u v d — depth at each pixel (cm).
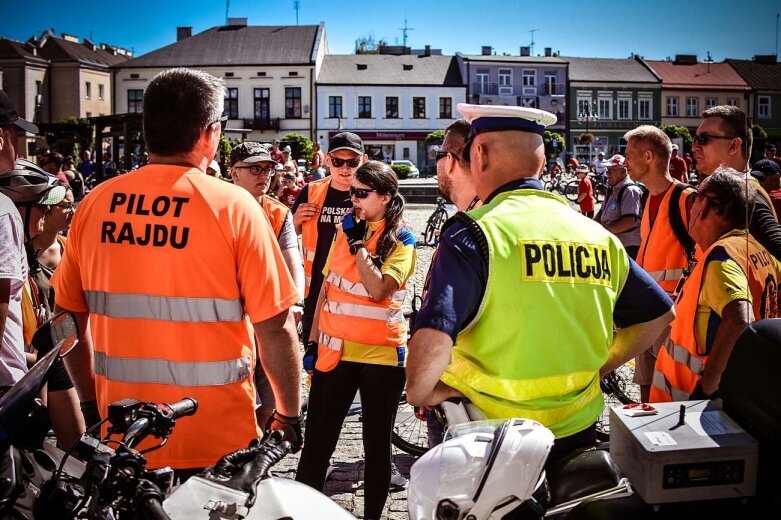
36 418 218
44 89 6625
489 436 189
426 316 213
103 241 256
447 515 183
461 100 6206
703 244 332
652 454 185
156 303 249
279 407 262
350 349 376
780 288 336
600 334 230
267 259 254
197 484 173
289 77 6028
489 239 219
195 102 258
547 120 245
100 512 164
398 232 386
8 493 186
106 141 3431
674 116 6488
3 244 281
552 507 197
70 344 227
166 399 251
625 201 742
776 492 187
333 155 492
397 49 6512
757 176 587
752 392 195
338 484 457
